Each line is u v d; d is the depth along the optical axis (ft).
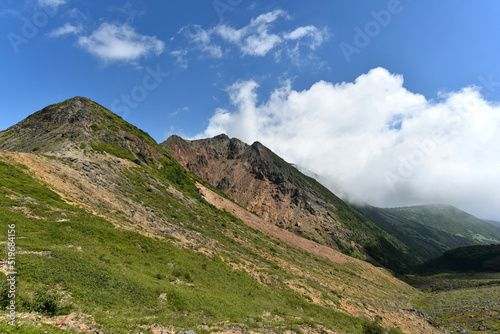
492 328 187.93
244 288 136.15
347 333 95.76
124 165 303.68
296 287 174.70
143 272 102.47
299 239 516.32
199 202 382.63
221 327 71.87
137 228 157.79
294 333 78.48
